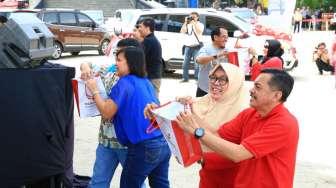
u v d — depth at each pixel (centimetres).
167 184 439
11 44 384
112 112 406
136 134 407
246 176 306
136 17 1598
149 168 413
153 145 409
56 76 380
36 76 369
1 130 364
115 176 596
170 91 1292
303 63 1997
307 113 1024
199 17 1543
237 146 293
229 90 366
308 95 1243
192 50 1440
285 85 297
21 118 365
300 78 1584
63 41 2042
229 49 650
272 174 298
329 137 830
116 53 435
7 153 366
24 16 409
